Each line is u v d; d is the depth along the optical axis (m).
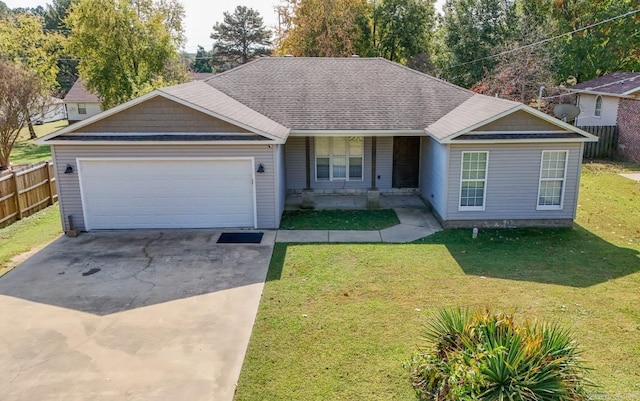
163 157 13.09
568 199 13.59
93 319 8.41
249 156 13.17
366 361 6.96
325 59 19.83
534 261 11.04
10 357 7.24
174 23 38.81
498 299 9.00
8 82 25.12
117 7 29.55
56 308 8.84
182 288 9.68
